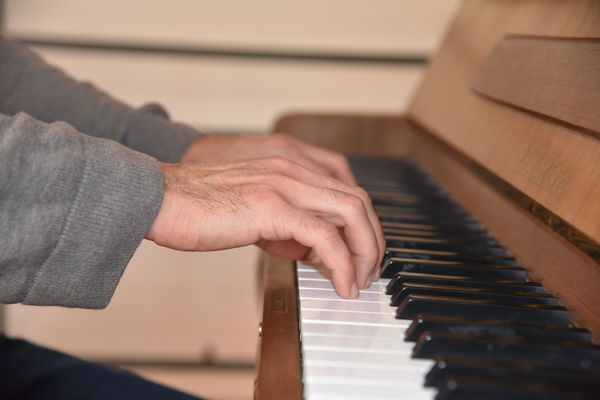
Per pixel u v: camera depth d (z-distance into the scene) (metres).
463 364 0.46
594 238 0.61
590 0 0.80
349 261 0.63
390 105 2.21
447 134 1.09
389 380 0.46
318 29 2.16
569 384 0.45
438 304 0.59
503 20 1.05
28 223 0.60
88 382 0.90
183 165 0.70
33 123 0.62
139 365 2.20
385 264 0.71
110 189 0.62
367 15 2.15
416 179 1.11
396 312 0.60
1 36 1.13
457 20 1.32
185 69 2.16
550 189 0.71
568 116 0.71
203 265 2.24
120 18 2.12
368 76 2.19
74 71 2.14
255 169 0.70
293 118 1.37
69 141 0.62
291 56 2.06
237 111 2.20
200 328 2.28
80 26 2.12
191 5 2.12
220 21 2.14
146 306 2.25
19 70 1.09
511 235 0.77
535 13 0.94
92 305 0.64
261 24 2.15
